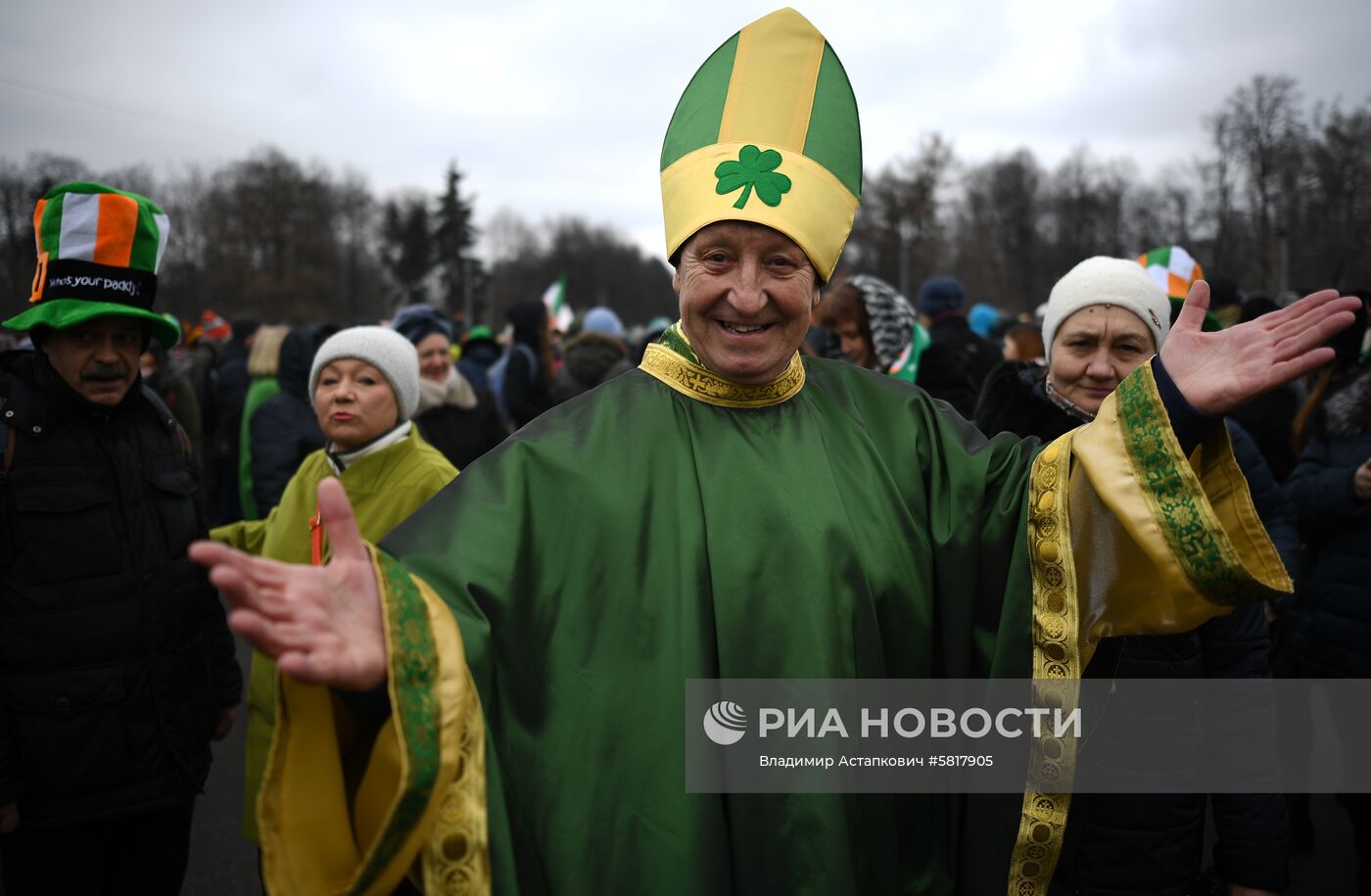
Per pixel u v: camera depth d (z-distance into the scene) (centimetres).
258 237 5003
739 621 148
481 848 124
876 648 152
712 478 156
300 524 268
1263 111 3922
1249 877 200
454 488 153
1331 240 3159
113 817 226
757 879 144
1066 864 196
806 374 176
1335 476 288
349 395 269
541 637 147
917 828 160
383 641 123
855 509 159
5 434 219
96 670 223
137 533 231
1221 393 141
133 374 236
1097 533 152
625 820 142
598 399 165
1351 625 283
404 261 6328
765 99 159
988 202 6066
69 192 225
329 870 123
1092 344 226
